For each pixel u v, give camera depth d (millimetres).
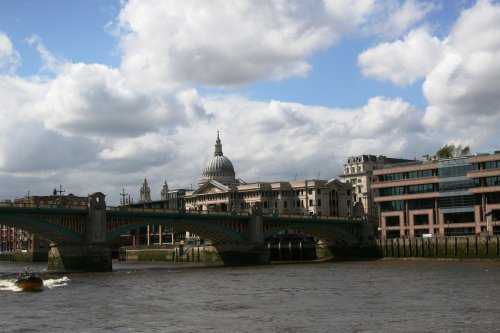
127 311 59406
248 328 48844
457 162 166750
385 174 182375
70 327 50438
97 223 123250
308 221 163375
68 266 124688
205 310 59406
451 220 167375
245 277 102062
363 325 49469
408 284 83000
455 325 49094
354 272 110500
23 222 115625
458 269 112562
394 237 175875
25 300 69250
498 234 152875
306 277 99750
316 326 49281
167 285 87625
